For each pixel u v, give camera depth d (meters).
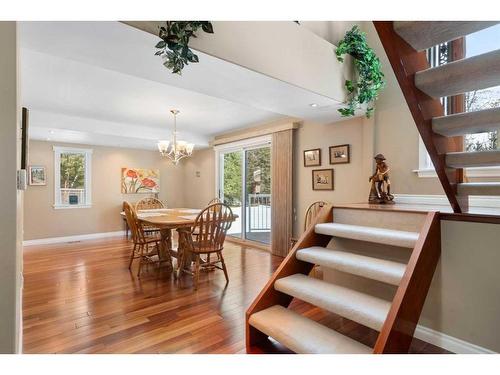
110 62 2.12
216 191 6.30
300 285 2.06
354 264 1.97
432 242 1.88
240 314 2.47
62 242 5.59
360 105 3.27
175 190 7.32
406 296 1.59
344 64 3.04
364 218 2.47
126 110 4.30
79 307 2.58
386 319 1.52
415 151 3.14
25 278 3.38
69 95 3.62
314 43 2.75
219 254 3.31
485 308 1.79
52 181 5.67
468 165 1.87
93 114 4.51
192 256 3.58
